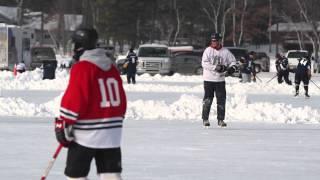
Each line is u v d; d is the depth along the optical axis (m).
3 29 97.75
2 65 97.81
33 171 21.34
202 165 22.92
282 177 20.81
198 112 40.62
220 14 176.00
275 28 195.00
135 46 182.50
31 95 57.72
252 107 41.00
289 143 29.03
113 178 13.37
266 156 25.19
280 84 72.62
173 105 41.69
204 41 189.25
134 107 41.28
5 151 25.67
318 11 148.38
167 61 96.88
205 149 26.78
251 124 36.81
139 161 23.58
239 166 22.81
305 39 185.50
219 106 34.34
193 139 29.80
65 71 85.31
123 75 96.31
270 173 21.50
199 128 34.22
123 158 24.19
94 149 13.09
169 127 34.59
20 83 68.94
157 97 57.66
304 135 32.06
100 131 13.05
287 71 76.50
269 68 129.50
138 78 89.25
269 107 40.91
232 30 178.38
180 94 62.06
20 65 83.44
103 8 177.62
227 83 78.44
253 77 80.62
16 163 22.89
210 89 33.72
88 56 13.05
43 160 23.58
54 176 20.44
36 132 31.77
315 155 25.59
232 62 33.16
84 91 12.80
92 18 183.00
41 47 110.69
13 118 38.59
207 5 175.62
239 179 20.38
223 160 24.08
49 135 30.69
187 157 24.64
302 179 20.50
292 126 36.19
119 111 13.28
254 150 26.75
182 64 107.00
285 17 163.00
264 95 63.59
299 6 147.50
